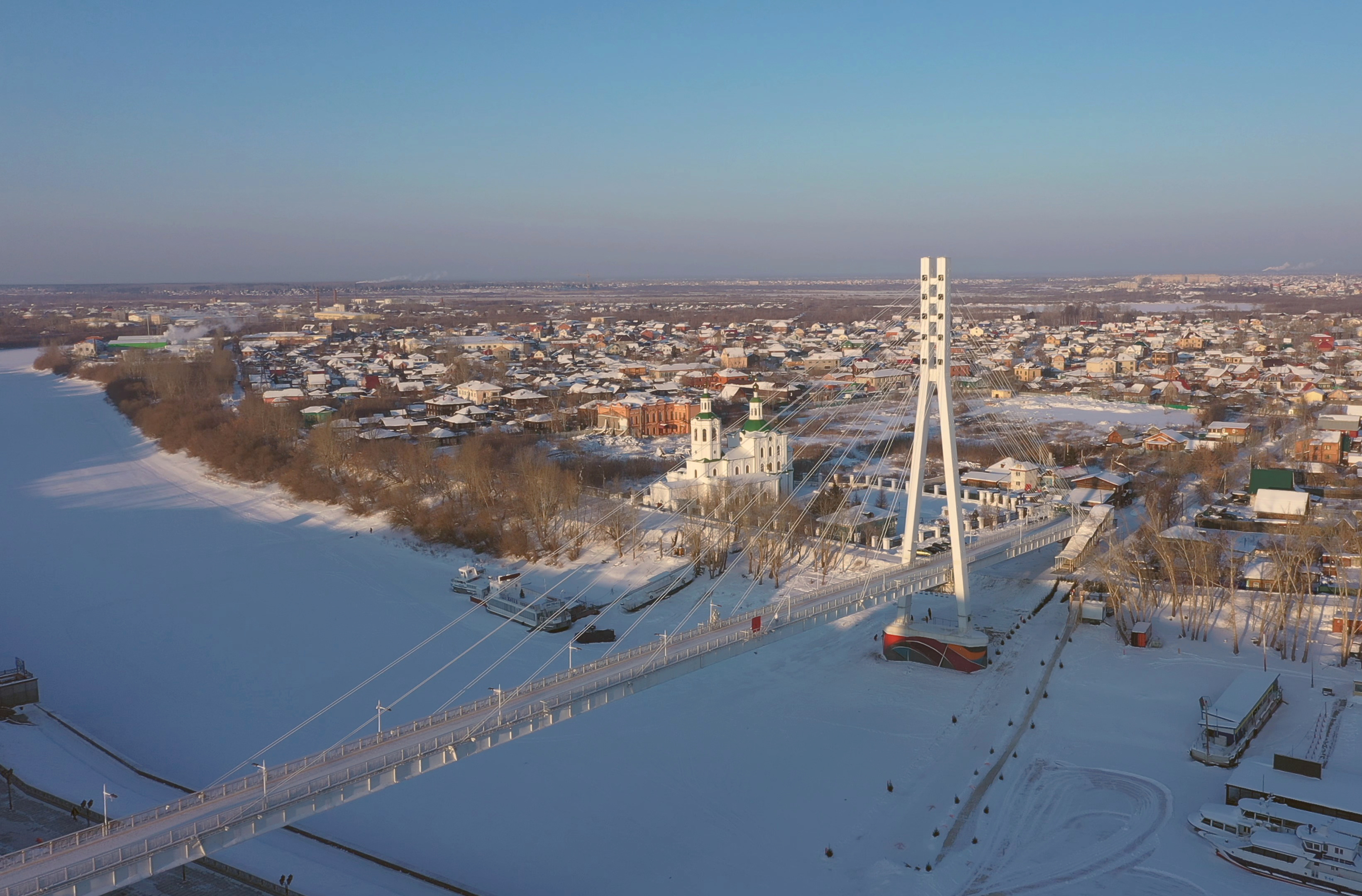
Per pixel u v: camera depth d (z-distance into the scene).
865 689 132.88
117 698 134.88
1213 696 123.50
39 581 184.75
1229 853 90.38
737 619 121.69
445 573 187.75
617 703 131.12
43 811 97.69
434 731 90.44
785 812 103.69
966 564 141.00
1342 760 104.06
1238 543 176.38
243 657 148.50
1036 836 96.81
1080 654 139.12
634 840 99.25
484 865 94.62
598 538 195.75
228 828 74.81
